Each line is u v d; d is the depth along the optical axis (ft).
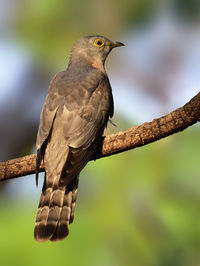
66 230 32.81
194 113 30.37
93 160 36.22
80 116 35.68
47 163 34.47
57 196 33.32
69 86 37.32
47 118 35.63
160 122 31.09
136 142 32.01
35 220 35.29
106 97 37.73
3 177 33.01
